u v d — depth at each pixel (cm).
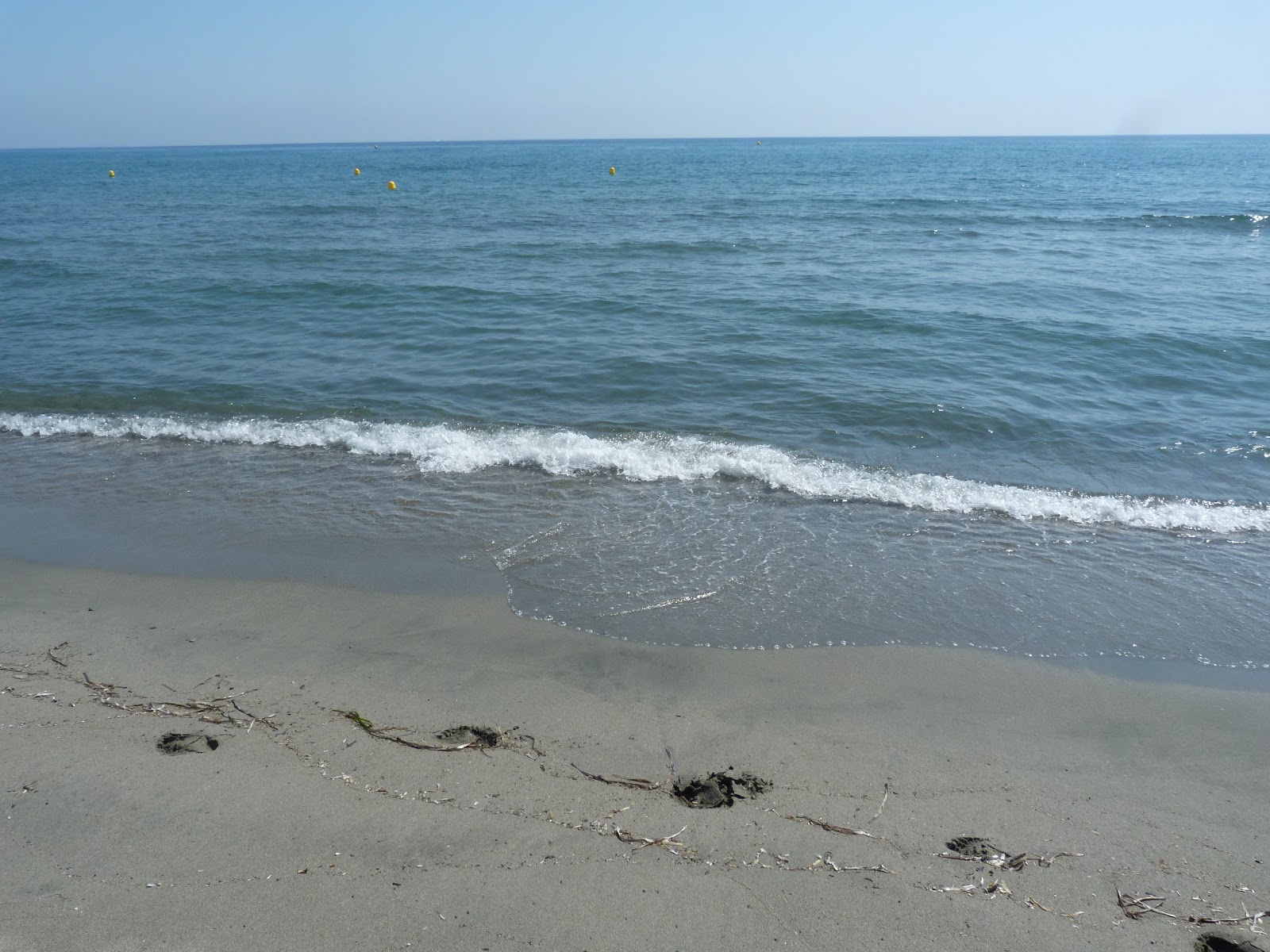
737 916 311
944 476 775
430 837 346
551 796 375
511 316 1371
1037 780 398
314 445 855
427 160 9181
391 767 391
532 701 451
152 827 349
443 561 616
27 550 636
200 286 1582
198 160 10475
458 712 439
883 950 299
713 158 8919
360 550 634
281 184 4906
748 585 582
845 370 1079
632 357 1132
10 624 527
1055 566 615
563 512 699
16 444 866
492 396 999
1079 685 478
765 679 477
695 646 510
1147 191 3891
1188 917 318
